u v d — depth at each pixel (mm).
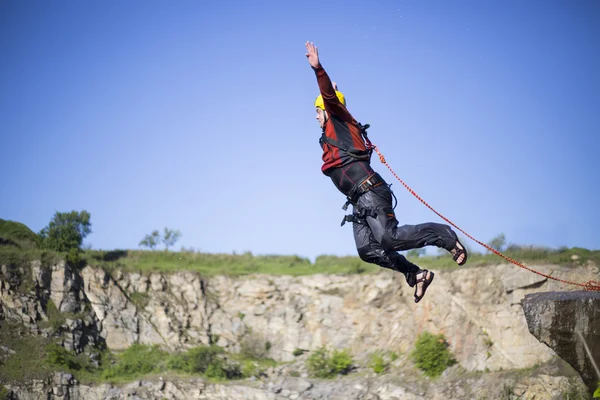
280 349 45812
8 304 42562
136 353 43844
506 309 40469
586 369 13797
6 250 45375
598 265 40094
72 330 43000
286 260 54781
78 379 39625
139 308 47188
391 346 43375
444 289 43281
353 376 41625
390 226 9094
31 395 37719
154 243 54688
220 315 48375
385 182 9391
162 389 39969
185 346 45562
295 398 39938
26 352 40125
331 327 46156
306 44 8859
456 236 8961
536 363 37688
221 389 40656
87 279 46969
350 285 48312
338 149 9273
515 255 43250
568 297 13852
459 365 39625
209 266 53531
